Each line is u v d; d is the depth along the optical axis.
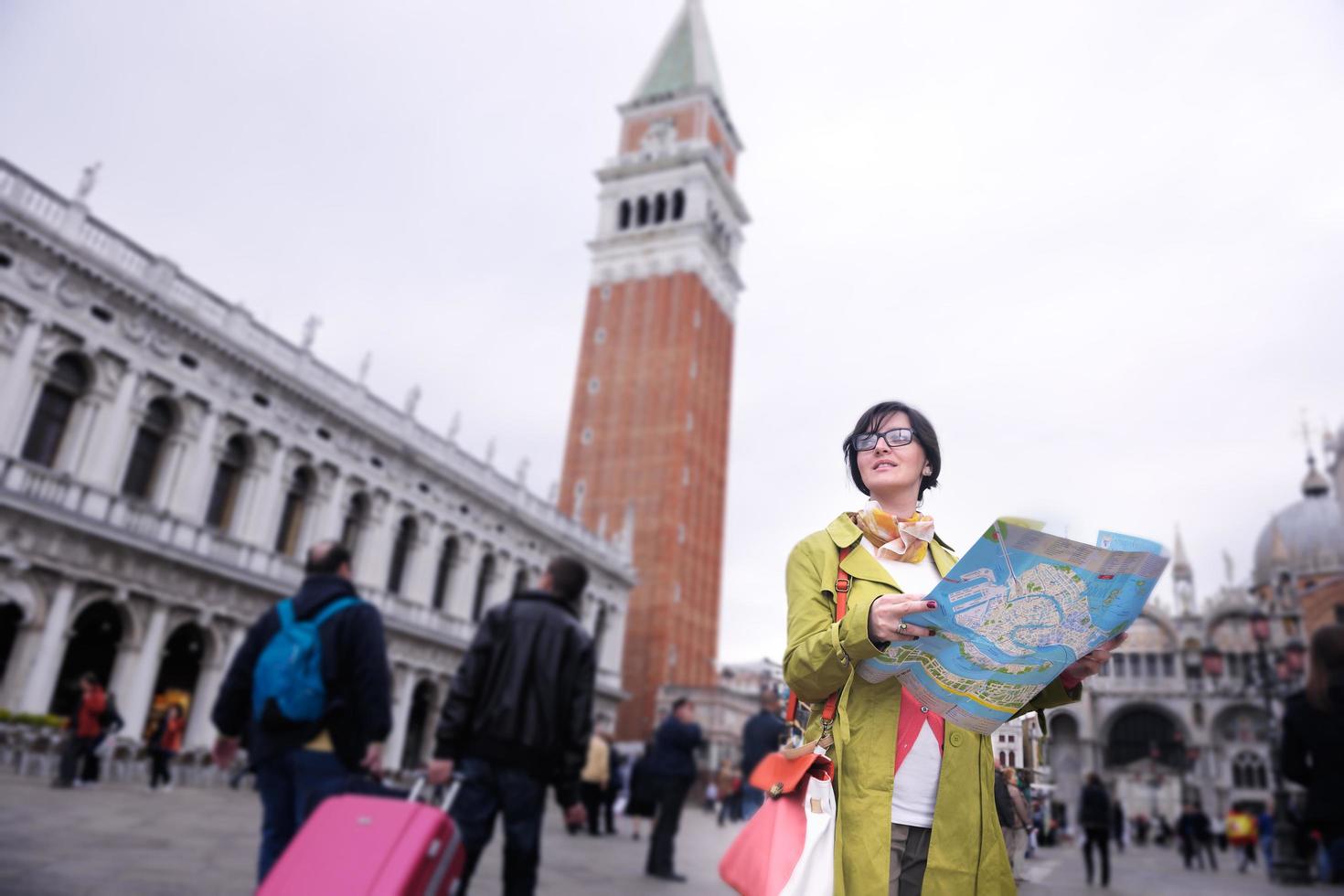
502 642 6.09
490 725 5.85
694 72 83.31
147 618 25.89
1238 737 59.72
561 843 13.79
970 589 1.98
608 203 79.50
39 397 24.14
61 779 14.70
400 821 3.94
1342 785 4.73
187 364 28.16
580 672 6.16
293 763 5.13
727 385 80.00
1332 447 75.62
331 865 3.76
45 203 24.17
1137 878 17.97
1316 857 17.00
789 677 2.49
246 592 29.06
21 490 22.86
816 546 2.73
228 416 29.58
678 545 67.31
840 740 2.44
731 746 62.66
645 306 74.19
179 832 9.98
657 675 63.53
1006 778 2.84
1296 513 73.25
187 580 27.00
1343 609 61.00
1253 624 25.48
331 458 33.62
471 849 5.73
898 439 2.79
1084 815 15.16
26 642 22.66
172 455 27.62
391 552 37.09
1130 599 2.01
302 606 5.41
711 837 22.08
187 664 30.66
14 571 22.41
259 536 30.34
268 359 30.33
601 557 53.88
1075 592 1.98
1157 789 58.28
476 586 43.75
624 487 69.38
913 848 2.36
